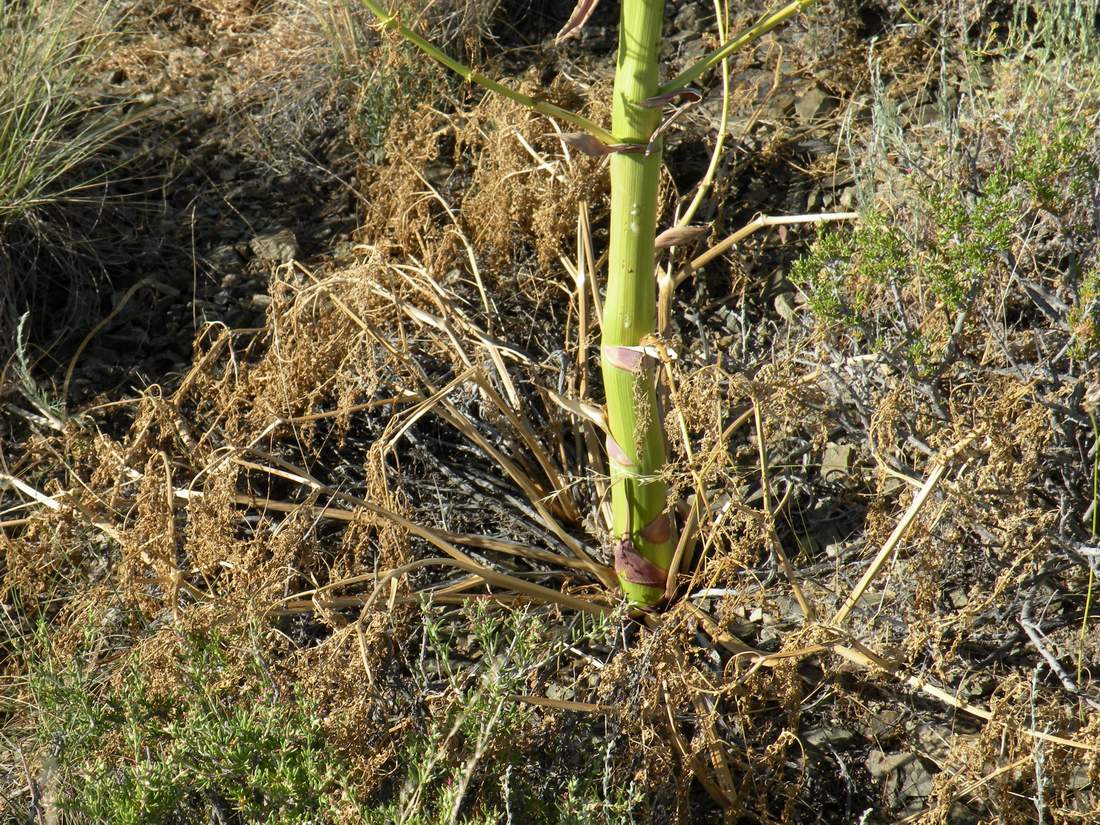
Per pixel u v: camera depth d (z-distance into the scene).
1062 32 3.09
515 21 4.48
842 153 3.63
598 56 4.28
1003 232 2.15
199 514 2.31
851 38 3.88
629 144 1.98
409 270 3.06
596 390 3.12
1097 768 1.88
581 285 2.98
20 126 3.67
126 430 3.19
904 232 2.57
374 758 1.89
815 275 2.58
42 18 3.96
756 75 4.01
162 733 1.98
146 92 4.36
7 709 2.46
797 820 2.16
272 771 1.80
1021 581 2.23
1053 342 2.48
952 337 2.29
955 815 2.08
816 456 2.79
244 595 2.08
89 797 1.83
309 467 3.00
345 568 2.45
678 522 2.66
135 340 3.48
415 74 3.91
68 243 3.60
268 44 4.41
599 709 2.02
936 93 3.69
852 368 2.53
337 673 1.97
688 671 2.16
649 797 2.03
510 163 3.28
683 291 3.38
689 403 2.43
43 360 3.41
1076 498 2.38
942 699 2.14
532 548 2.65
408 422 2.37
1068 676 2.17
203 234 3.83
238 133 4.20
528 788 1.92
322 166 4.02
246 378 2.87
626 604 2.17
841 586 2.39
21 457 3.09
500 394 2.98
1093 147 2.61
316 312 2.95
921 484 2.16
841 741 2.25
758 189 3.62
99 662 2.36
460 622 2.53
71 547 2.67
